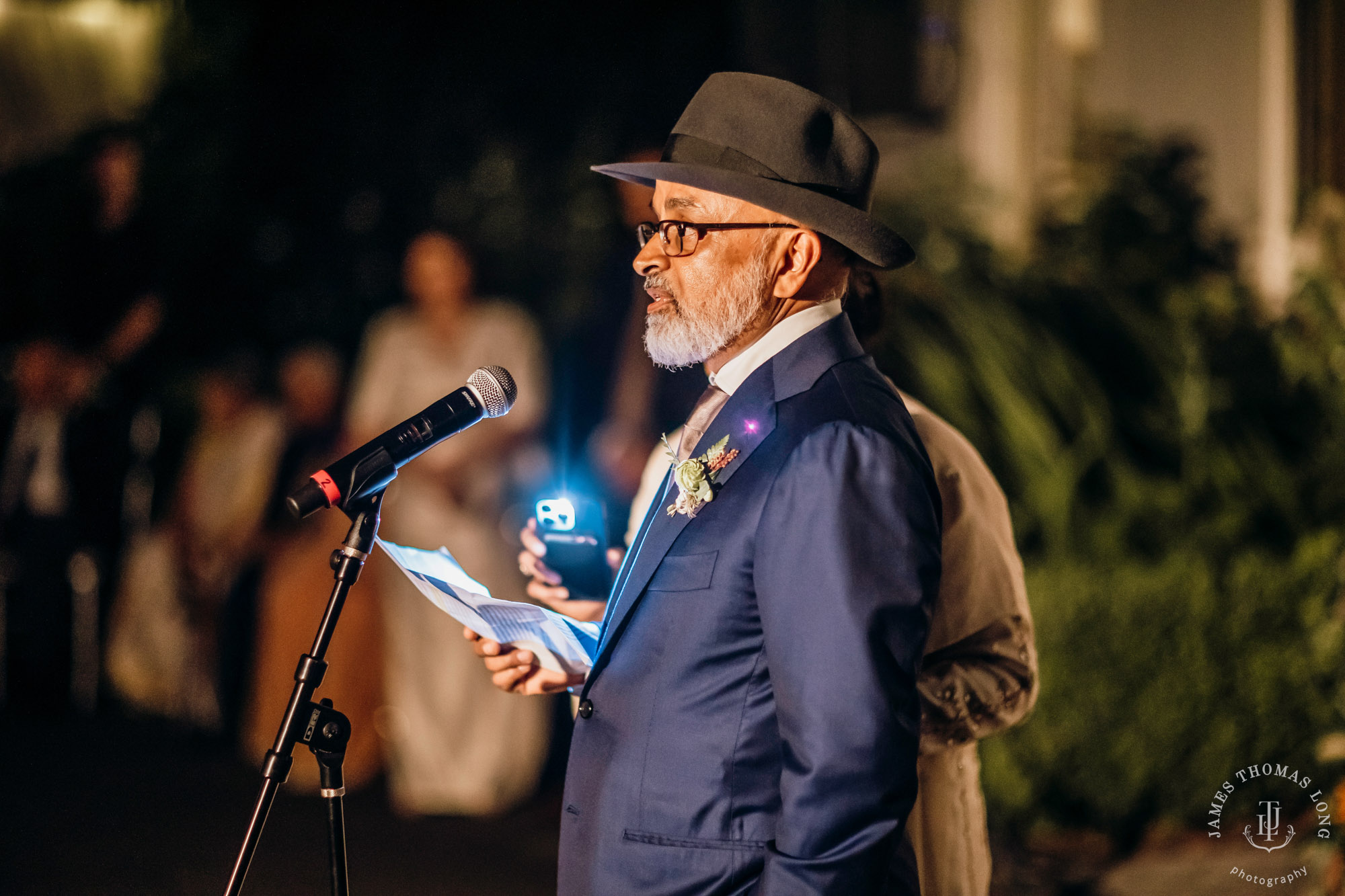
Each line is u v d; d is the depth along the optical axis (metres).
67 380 11.25
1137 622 6.87
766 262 3.00
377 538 3.22
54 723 10.65
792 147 2.99
